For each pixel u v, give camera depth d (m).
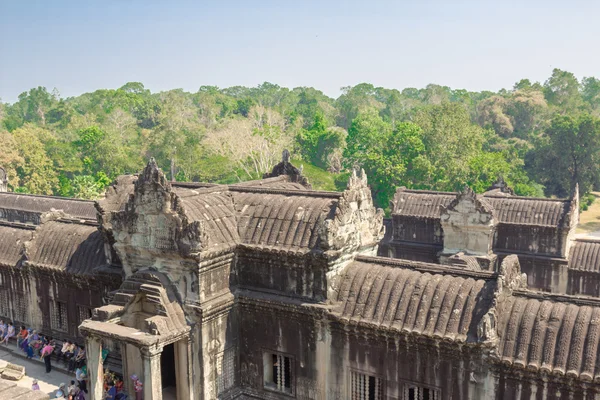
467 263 34.81
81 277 30.00
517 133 138.12
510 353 19.17
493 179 78.25
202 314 23.11
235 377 25.67
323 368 23.47
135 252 24.91
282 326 24.28
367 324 21.64
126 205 24.56
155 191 23.45
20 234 34.78
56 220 34.31
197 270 23.00
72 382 27.42
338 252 22.70
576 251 39.28
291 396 24.50
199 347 23.48
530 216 40.12
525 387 19.06
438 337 20.06
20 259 33.12
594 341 18.27
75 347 30.73
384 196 79.81
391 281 22.67
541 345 18.92
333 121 172.12
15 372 29.23
